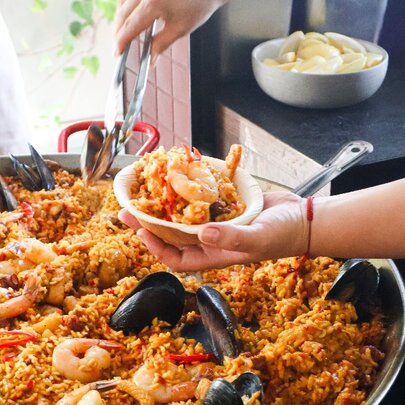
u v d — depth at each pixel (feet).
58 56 6.84
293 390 2.85
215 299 2.99
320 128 4.34
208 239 2.63
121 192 2.86
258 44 4.90
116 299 3.11
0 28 4.82
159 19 3.70
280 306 3.13
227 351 2.89
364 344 3.02
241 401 2.58
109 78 7.13
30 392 2.76
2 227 3.46
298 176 4.11
